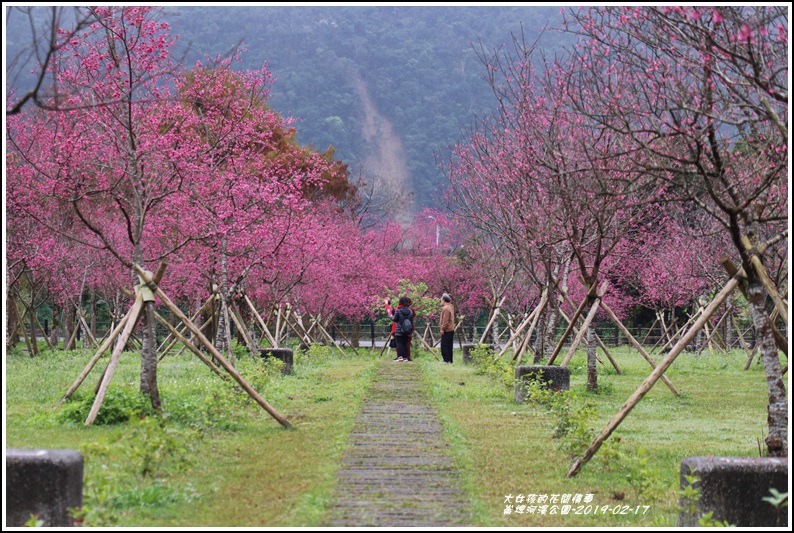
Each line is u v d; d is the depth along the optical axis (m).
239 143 18.11
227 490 8.31
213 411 11.78
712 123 8.96
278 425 12.15
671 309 32.97
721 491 7.16
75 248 24.89
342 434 11.23
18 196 16.44
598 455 9.56
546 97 13.30
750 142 9.89
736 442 11.46
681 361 26.67
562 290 17.98
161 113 15.18
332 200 36.53
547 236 15.40
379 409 14.30
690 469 7.33
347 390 16.89
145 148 13.31
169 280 22.25
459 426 12.27
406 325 26.86
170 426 11.13
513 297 30.73
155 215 18.94
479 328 45.06
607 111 9.90
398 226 38.97
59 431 10.84
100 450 8.06
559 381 15.46
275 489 8.40
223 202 17.53
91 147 14.63
